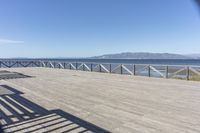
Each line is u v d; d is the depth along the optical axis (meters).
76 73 14.31
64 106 5.56
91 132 3.82
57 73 14.39
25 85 9.13
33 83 9.72
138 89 7.93
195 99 6.21
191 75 10.47
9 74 13.81
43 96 6.80
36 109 5.30
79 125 4.16
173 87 8.30
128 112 4.98
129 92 7.36
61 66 19.86
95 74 13.57
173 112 4.94
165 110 5.11
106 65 15.04
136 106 5.50
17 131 3.89
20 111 5.14
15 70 17.30
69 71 16.08
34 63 23.27
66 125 4.16
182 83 9.31
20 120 4.49
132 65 13.09
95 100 6.20
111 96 6.73
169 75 11.35
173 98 6.36
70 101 6.10
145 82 9.73
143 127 4.02
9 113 4.98
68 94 7.10
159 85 8.82
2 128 4.05
